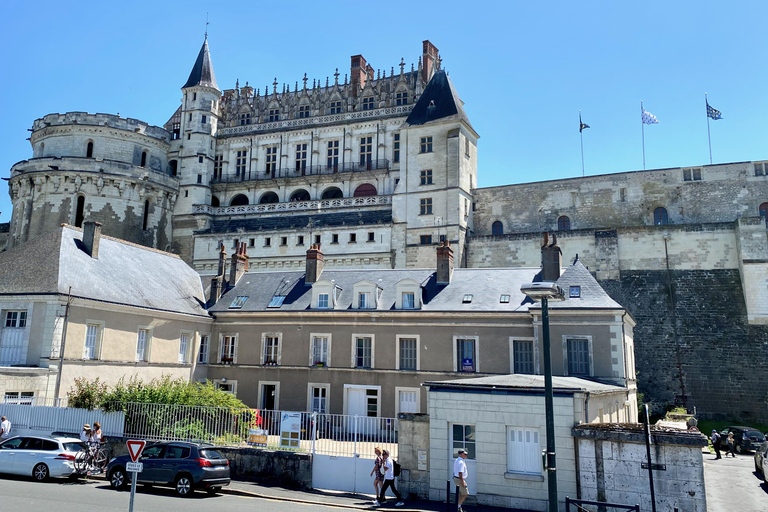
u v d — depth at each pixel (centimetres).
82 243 3153
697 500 1577
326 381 3231
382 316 3195
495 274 3303
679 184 4866
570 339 2834
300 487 2016
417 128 5359
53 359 2598
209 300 3722
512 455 1820
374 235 5238
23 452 1959
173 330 3303
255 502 1750
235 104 6719
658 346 4325
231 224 5988
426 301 3200
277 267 5425
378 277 3491
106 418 2288
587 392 1842
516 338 2948
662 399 4197
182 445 1886
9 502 1520
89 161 5562
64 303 2678
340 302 3344
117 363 2922
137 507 1557
